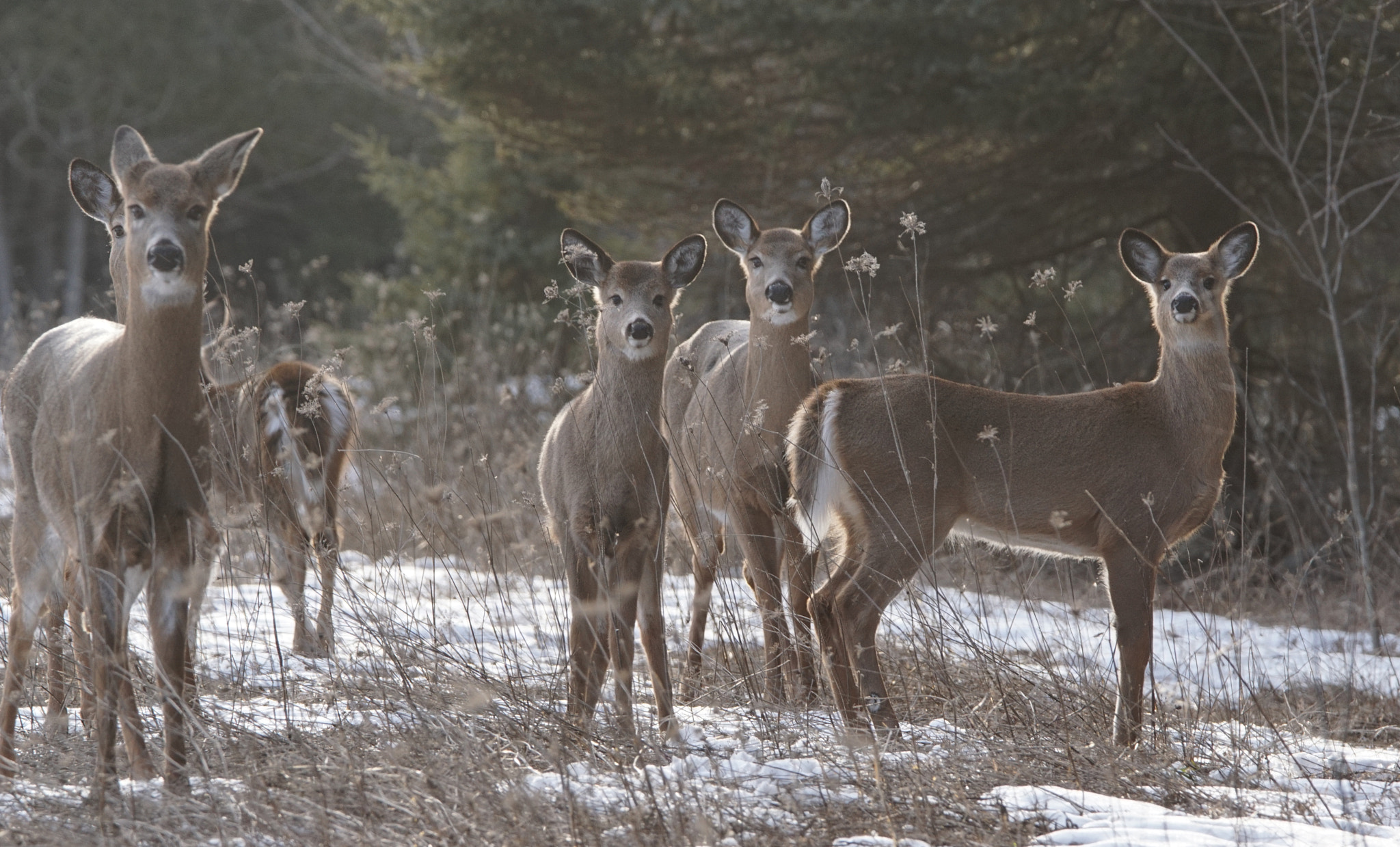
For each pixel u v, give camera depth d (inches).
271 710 487.2
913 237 593.3
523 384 1042.1
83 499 391.5
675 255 546.9
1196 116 1127.6
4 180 3041.3
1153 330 1242.0
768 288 617.0
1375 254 1242.0
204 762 384.2
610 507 503.2
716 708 519.8
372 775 399.2
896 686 564.1
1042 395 560.7
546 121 1280.8
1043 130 1127.0
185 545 411.2
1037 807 404.8
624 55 1203.2
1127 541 536.1
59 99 3002.0
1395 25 1085.8
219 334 573.3
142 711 478.3
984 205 1238.3
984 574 748.6
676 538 737.6
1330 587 946.7
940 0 1089.4
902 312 1234.6
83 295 2866.6
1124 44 1155.3
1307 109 1109.7
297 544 593.9
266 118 2942.9
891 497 527.5
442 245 1605.6
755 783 411.5
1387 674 672.4
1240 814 417.1
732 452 616.4
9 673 434.0
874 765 418.0
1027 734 488.1
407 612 559.8
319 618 591.8
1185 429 550.3
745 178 1275.8
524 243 1627.7
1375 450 1094.4
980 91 1093.8
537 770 426.9
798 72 1157.1
